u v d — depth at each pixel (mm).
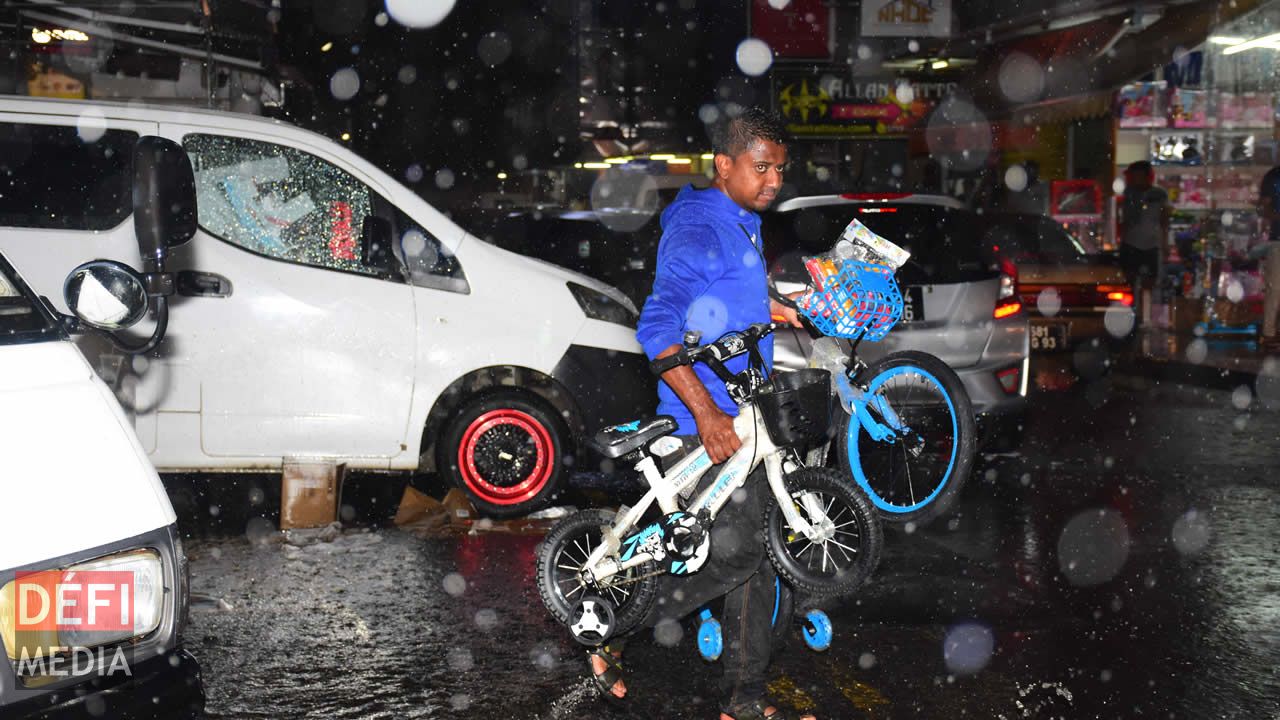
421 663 5125
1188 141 19781
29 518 2824
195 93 9398
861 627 5500
